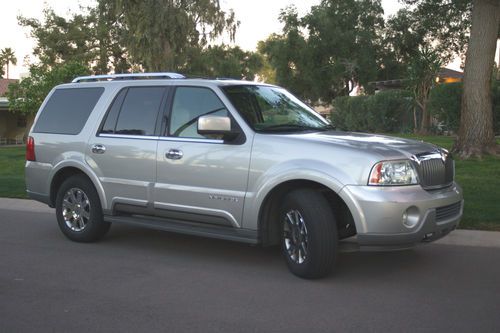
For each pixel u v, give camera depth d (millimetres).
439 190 5574
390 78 45656
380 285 5395
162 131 6516
